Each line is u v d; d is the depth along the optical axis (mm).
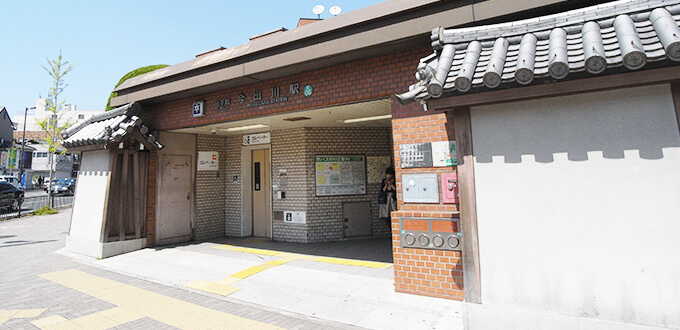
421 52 5223
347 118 8094
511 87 3488
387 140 9969
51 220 15711
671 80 3014
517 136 3783
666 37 2744
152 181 9055
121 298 5477
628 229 3283
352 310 4684
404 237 5109
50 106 21578
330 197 9352
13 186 19188
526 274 3643
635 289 3219
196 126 8477
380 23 5113
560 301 3486
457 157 4031
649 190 3240
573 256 3465
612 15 3338
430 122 5090
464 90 3457
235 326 4363
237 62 6664
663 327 3100
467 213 3945
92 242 8320
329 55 5496
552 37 3424
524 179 3721
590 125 3488
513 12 4340
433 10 4770
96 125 9078
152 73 8680
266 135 9992
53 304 5234
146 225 8906
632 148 3322
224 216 10594
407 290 5062
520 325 3586
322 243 9031
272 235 9766
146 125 9188
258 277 6211
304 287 5609
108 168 8516
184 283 6113
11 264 7820
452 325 4094
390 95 5465
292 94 6512
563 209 3539
